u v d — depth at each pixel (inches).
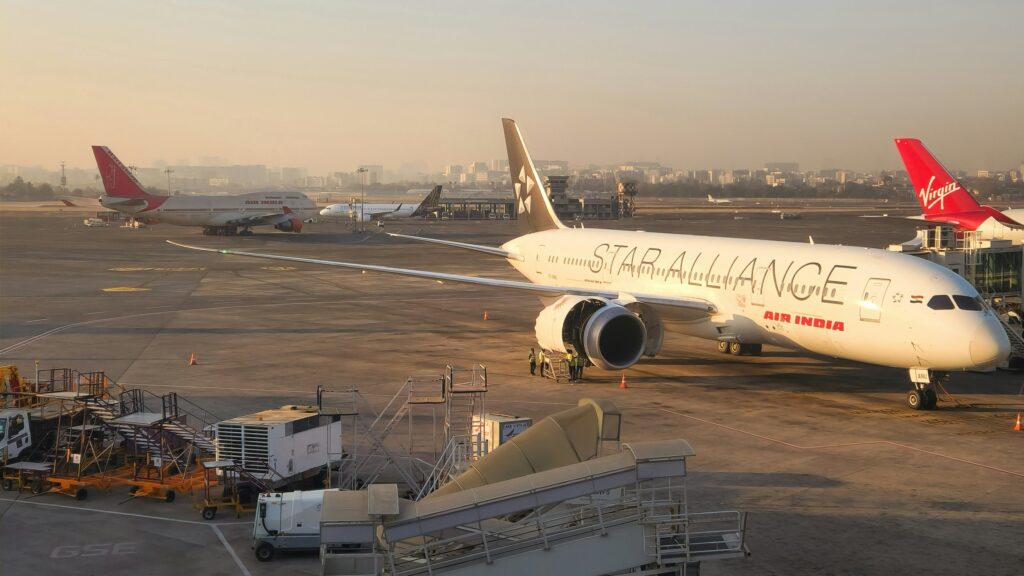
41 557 807.1
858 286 1293.1
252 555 816.9
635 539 662.5
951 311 1190.9
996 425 1229.7
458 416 1267.2
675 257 1669.5
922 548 817.5
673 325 1633.9
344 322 2207.2
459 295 2763.3
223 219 5502.0
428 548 659.4
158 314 2329.0
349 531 575.2
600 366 1444.4
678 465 644.7
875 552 808.3
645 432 1190.9
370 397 1398.9
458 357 1742.1
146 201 5344.5
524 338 1972.2
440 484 930.7
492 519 702.5
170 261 3897.6
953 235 1672.0
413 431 1198.9
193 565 792.9
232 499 936.9
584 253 1935.3
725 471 1032.8
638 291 1732.3
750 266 1483.8
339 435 1027.3
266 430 932.6
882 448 1121.4
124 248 4566.9
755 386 1472.7
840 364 1654.8
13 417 1026.7
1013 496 950.4
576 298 1509.6
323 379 1531.7
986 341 1163.9
